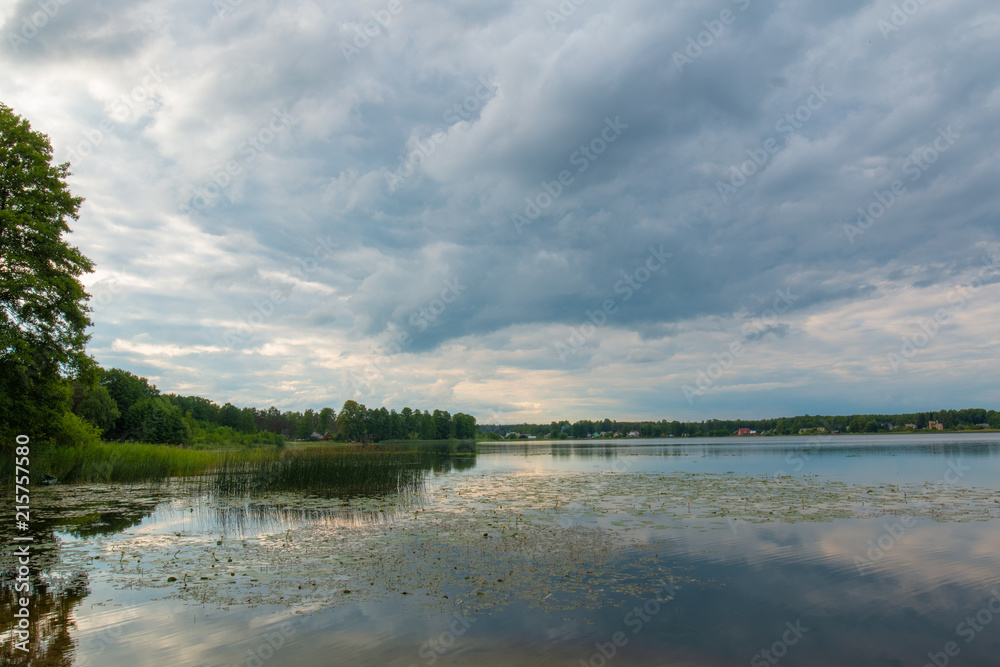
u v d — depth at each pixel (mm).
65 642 6941
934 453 47062
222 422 106812
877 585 9148
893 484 23266
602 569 10102
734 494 20172
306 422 126438
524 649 6723
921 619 7727
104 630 7332
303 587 9156
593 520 14859
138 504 18469
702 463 38469
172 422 66312
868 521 14492
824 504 17484
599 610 8070
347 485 23250
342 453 37562
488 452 63656
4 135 22453
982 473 28234
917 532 13062
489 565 10414
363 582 9414
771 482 24406
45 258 22969
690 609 8078
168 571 10117
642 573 9852
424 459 40438
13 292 20922
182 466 29312
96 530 13922
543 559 10820
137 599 8578
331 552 11469
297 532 13531
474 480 26297
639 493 20688
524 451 67312
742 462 38875
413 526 14219
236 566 10438
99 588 9117
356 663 6305
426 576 9734
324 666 6223
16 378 22297
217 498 19891
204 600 8523
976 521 14445
